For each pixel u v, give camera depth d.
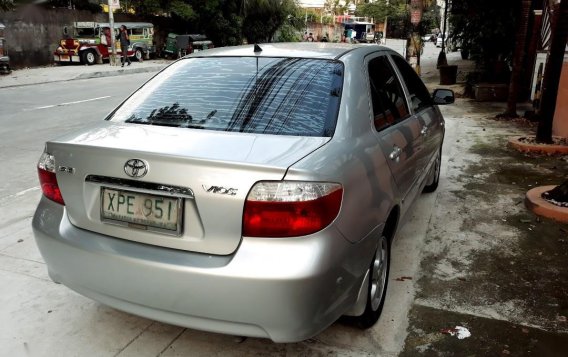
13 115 9.80
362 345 2.69
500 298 3.19
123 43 22.53
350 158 2.39
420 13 18.36
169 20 29.72
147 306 2.27
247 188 2.06
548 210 4.50
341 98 2.68
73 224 2.46
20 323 2.88
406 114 3.54
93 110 10.46
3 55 19.03
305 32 47.31
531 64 11.38
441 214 4.63
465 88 13.20
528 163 6.39
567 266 3.62
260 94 2.75
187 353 2.62
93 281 2.38
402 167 3.07
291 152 2.23
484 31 12.08
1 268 3.51
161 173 2.17
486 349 2.67
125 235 2.30
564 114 7.60
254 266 2.04
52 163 2.50
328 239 2.12
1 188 5.34
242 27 31.92
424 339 2.75
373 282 2.78
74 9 24.33
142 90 3.09
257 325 2.11
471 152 7.01
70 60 22.95
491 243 4.00
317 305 2.12
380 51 3.51
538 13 10.93
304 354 2.61
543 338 2.77
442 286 3.33
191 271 2.09
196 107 2.75
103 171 2.30
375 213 2.52
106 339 2.74
